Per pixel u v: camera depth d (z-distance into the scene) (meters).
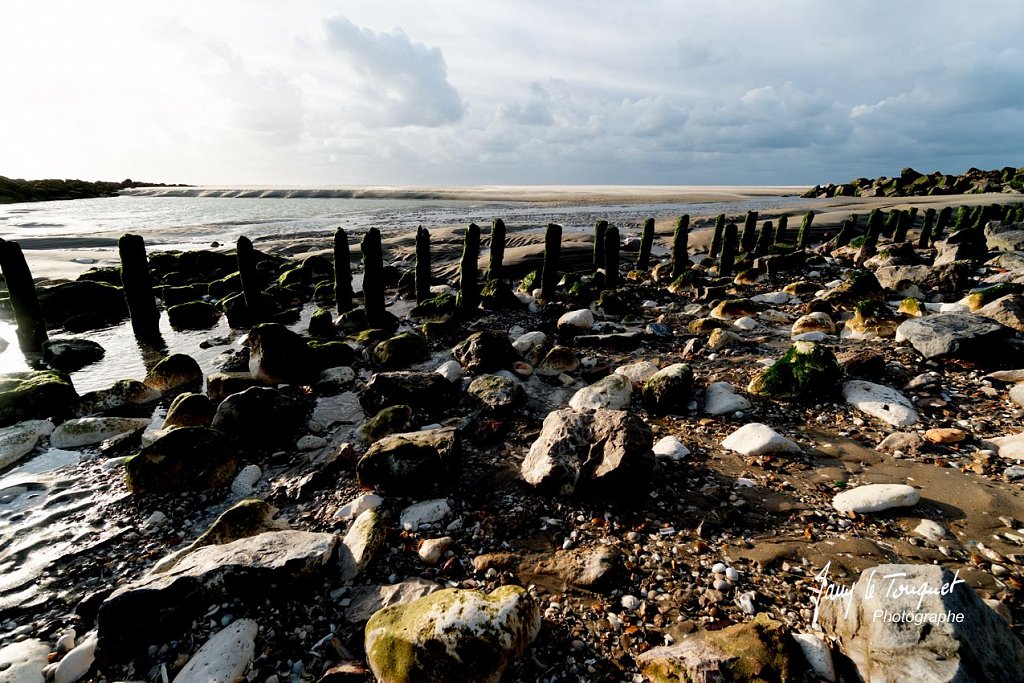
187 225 44.53
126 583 5.05
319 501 6.16
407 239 30.83
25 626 4.58
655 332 12.45
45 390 9.06
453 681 3.35
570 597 4.32
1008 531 4.66
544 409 8.77
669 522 5.18
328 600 4.39
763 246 25.50
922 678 2.90
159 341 14.65
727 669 3.23
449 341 12.89
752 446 6.49
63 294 16.92
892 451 6.27
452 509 5.66
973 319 8.98
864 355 8.45
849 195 82.44
